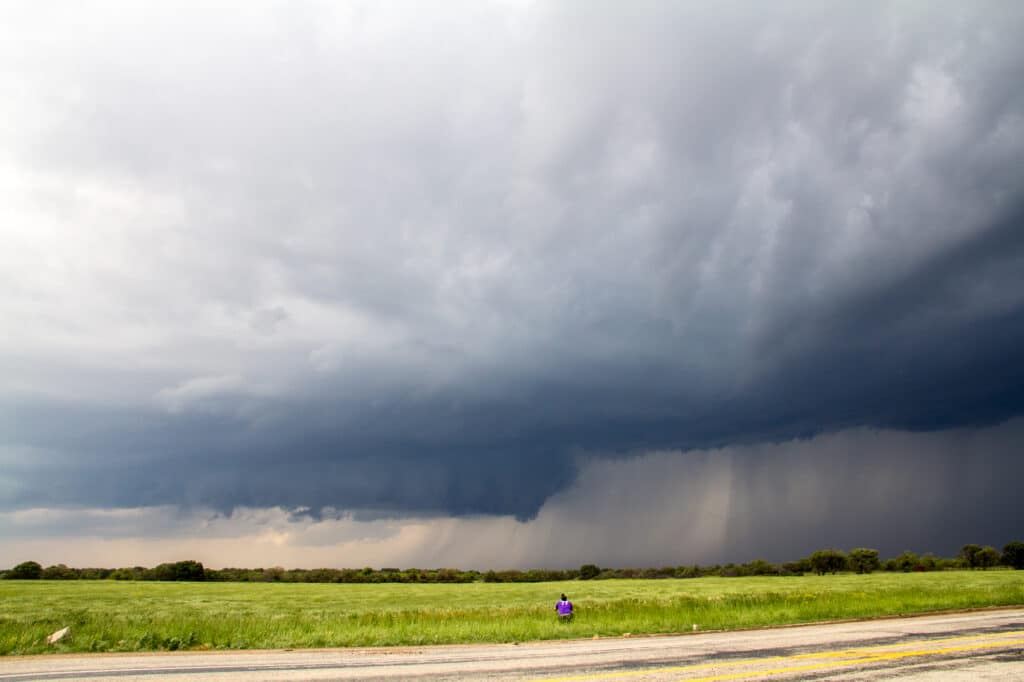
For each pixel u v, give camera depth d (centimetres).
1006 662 1307
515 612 2967
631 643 1812
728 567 15438
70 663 1490
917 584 6119
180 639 1867
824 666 1278
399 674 1269
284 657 1585
